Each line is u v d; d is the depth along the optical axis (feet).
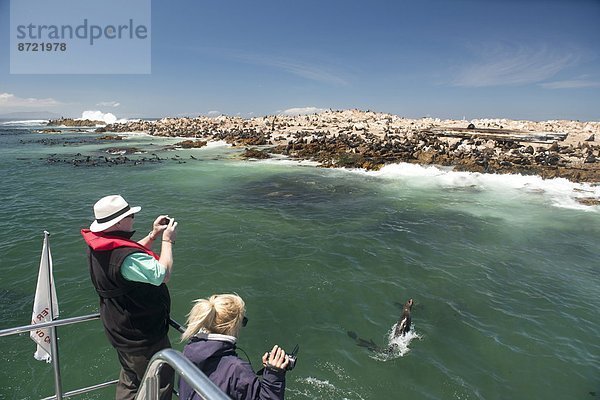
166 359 6.79
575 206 60.75
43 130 272.92
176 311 28.73
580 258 40.47
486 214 56.24
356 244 42.83
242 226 48.83
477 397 21.01
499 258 40.06
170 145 158.61
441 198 65.72
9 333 9.20
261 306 29.55
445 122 189.37
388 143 109.70
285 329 26.73
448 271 36.50
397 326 27.27
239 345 24.95
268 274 34.91
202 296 30.86
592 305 30.78
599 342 26.03
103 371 22.13
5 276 33.55
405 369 22.99
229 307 8.92
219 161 109.40
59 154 127.13
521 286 33.88
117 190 71.46
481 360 24.02
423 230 48.52
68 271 34.32
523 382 22.20
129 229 9.98
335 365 23.18
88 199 64.03
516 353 24.70
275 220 51.88
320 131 161.48
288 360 8.67
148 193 68.90
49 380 21.42
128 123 326.65
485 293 32.45
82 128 301.63
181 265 36.37
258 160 110.32
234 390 8.06
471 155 96.68
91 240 9.30
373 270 36.27
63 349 23.67
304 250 40.78
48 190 71.15
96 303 29.09
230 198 65.10
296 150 121.70
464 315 28.99
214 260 37.65
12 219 51.29
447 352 24.66
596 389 21.72
